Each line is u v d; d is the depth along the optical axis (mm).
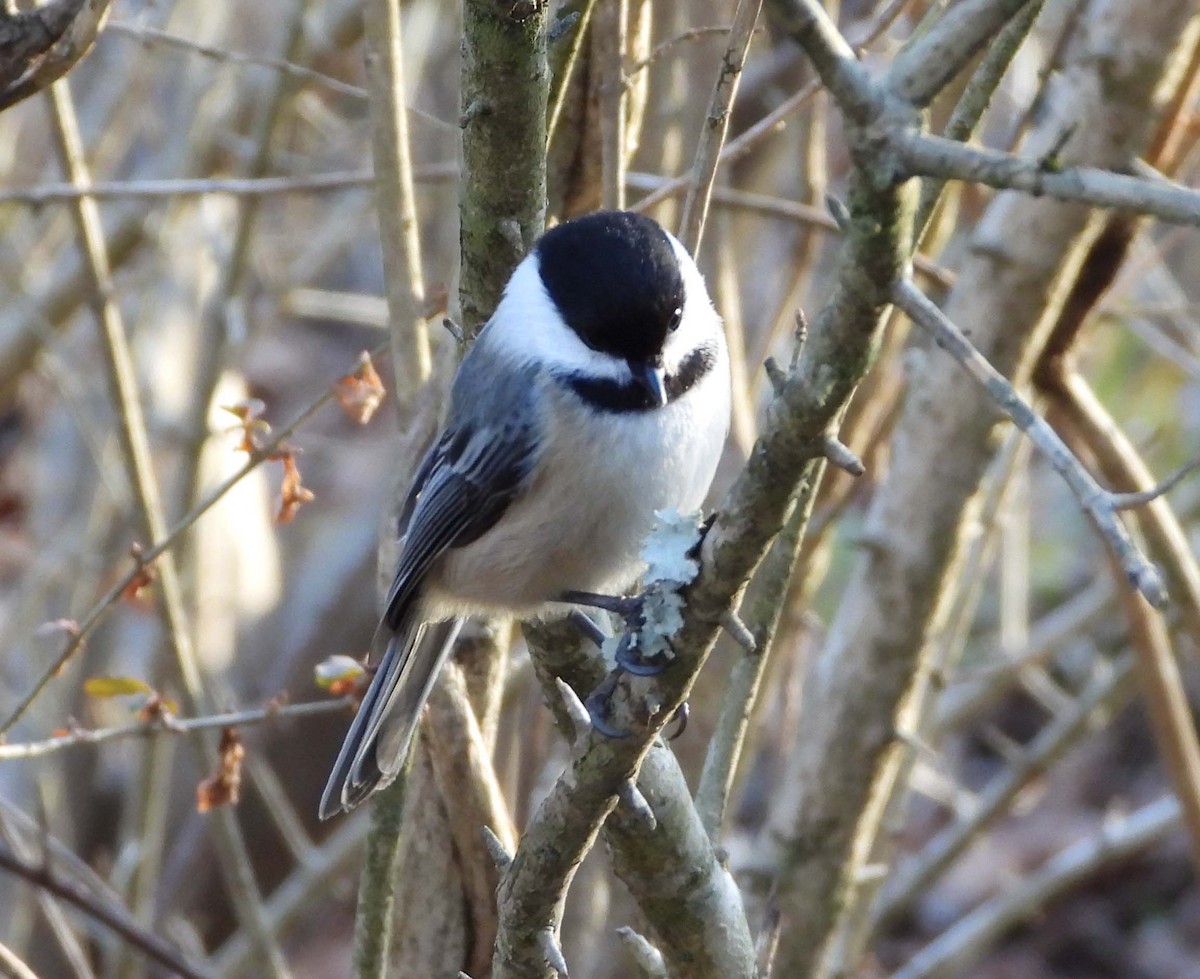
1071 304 8359
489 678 7723
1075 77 7840
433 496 7395
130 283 13438
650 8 8148
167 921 13461
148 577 7793
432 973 7629
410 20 14992
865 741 8492
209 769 9469
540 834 5539
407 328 7887
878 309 4062
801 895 8664
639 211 7723
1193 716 15656
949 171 3734
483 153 5801
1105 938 15602
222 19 13438
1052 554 16406
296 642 15047
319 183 9227
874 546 8336
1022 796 11805
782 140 11609
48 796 12914
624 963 9359
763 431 4559
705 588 4984
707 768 6625
